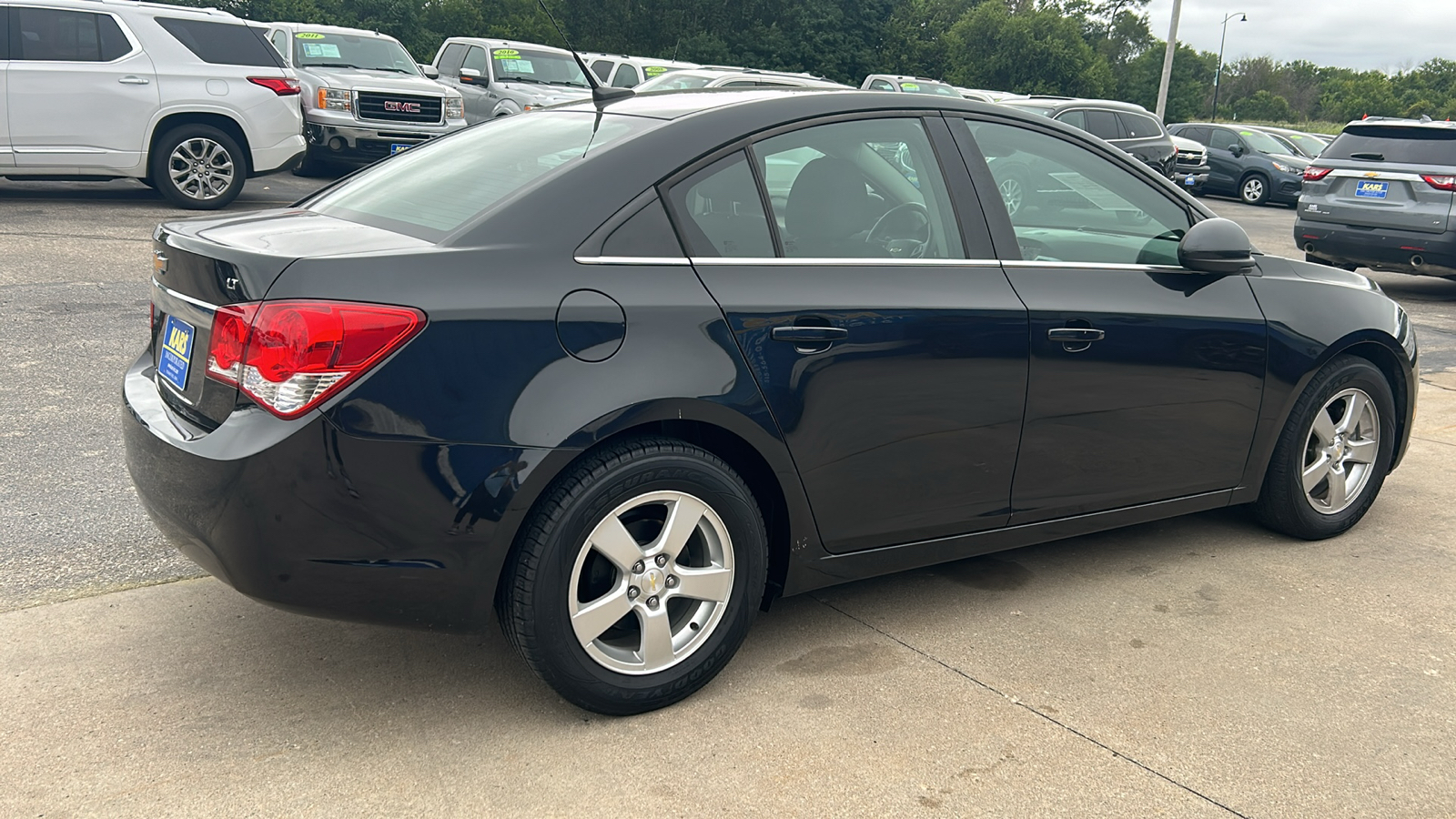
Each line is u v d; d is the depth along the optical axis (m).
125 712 2.58
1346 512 4.03
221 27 10.51
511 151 2.94
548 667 2.50
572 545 2.46
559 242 2.49
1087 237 3.35
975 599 3.41
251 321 2.25
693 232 2.65
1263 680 2.92
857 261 2.87
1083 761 2.51
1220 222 3.42
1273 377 3.66
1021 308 3.06
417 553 2.34
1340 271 4.15
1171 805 2.35
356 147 12.54
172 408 2.54
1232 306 3.54
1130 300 3.29
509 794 2.31
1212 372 3.49
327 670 2.82
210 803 2.24
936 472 3.01
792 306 2.70
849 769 2.45
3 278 7.24
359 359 2.23
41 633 2.93
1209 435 3.58
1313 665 3.02
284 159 10.91
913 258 2.97
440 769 2.40
